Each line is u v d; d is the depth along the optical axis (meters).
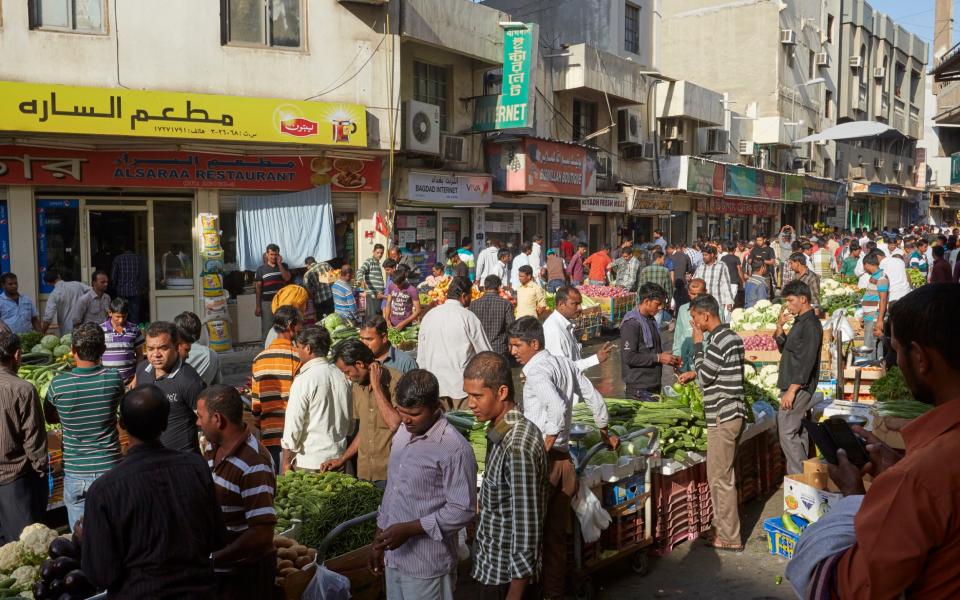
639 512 5.47
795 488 5.70
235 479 3.58
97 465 5.32
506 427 3.88
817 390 8.62
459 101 17.83
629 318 7.55
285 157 14.48
